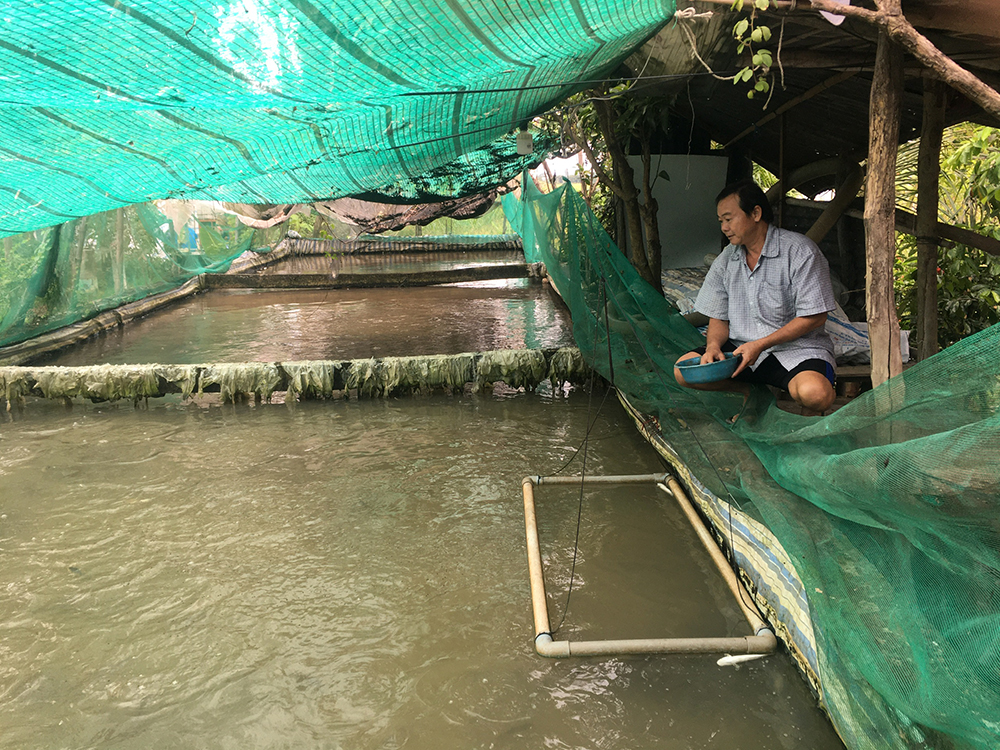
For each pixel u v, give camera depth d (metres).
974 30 2.88
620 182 6.60
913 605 2.11
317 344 8.41
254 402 6.31
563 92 4.11
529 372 6.22
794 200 7.19
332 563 3.62
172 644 3.02
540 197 8.09
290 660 2.90
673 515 4.03
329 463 4.89
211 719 2.59
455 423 5.64
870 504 2.27
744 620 3.10
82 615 3.22
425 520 4.04
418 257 18.34
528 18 2.76
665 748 2.41
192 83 2.62
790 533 2.62
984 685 1.77
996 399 1.95
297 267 16.64
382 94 3.16
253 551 3.75
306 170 4.07
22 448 5.27
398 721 2.56
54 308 8.50
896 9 2.43
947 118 4.62
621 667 2.80
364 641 3.01
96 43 2.23
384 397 6.32
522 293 12.05
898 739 2.03
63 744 2.49
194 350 8.26
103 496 4.43
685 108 7.55
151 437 5.48
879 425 2.40
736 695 2.63
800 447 2.87
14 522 4.10
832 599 2.32
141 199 4.09
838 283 6.22
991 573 1.84
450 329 9.09
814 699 2.57
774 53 3.98
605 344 5.75
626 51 3.55
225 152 3.56
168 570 3.58
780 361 3.55
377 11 2.39
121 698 2.71
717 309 3.87
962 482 1.85
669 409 4.57
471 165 6.54
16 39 2.15
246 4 2.18
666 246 8.20
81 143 3.15
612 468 4.69
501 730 2.50
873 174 3.00
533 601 3.09
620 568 3.51
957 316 5.36
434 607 3.22
